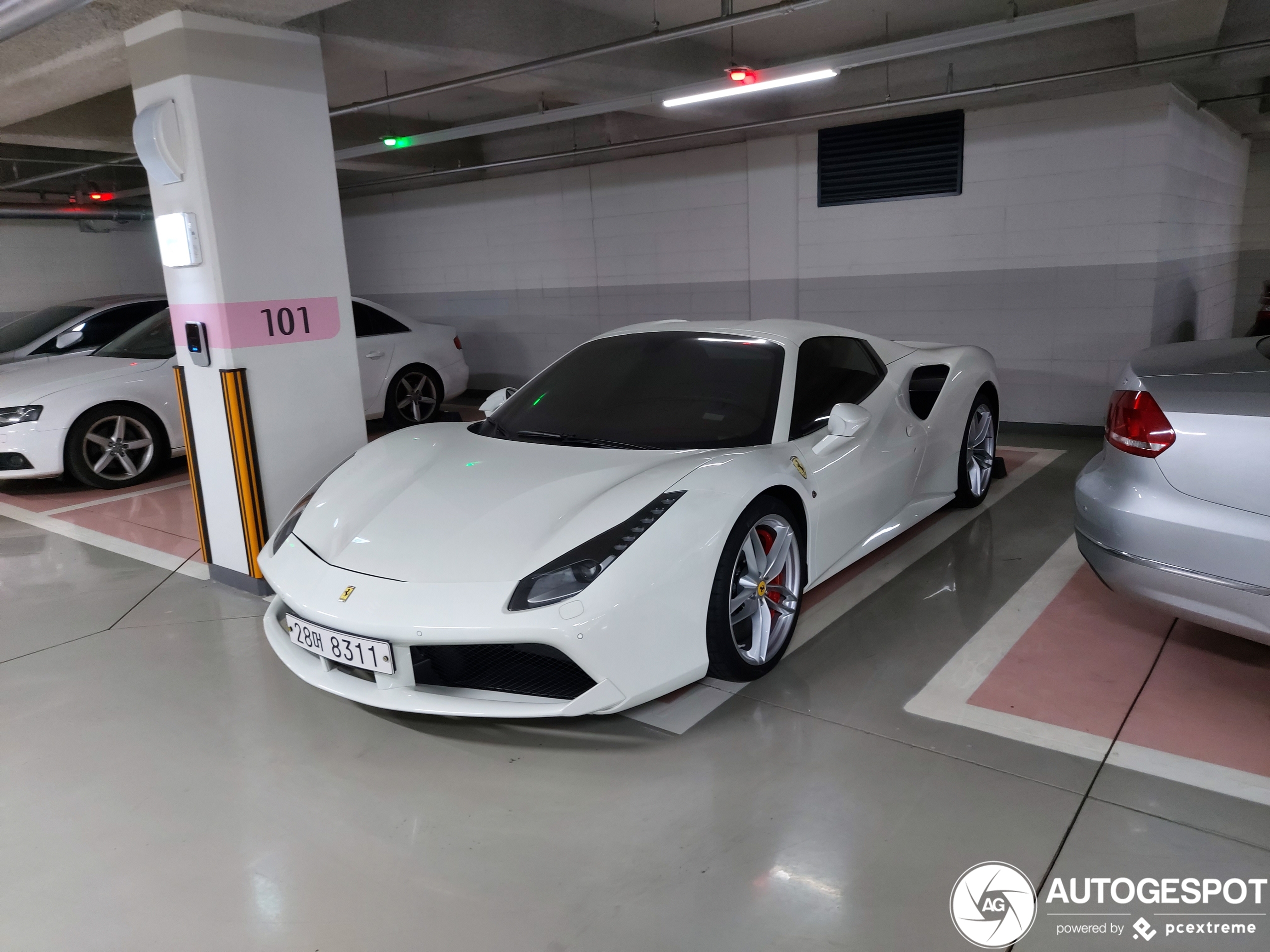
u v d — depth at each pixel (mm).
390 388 7078
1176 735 2162
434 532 2336
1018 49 5789
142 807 2082
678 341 3264
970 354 4090
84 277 11234
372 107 5434
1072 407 6234
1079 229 5977
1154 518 2150
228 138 3277
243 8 3150
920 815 1899
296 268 3547
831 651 2742
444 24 4473
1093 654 2633
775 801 1978
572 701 2096
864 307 7027
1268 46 4566
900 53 4289
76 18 3211
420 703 2146
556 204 8766
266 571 2502
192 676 2803
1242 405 2020
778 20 5516
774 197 7281
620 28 5477
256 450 3477
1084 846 1780
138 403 5688
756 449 2621
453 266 9914
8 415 5262
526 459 2721
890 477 3271
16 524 4887
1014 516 4086
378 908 1695
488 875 1775
